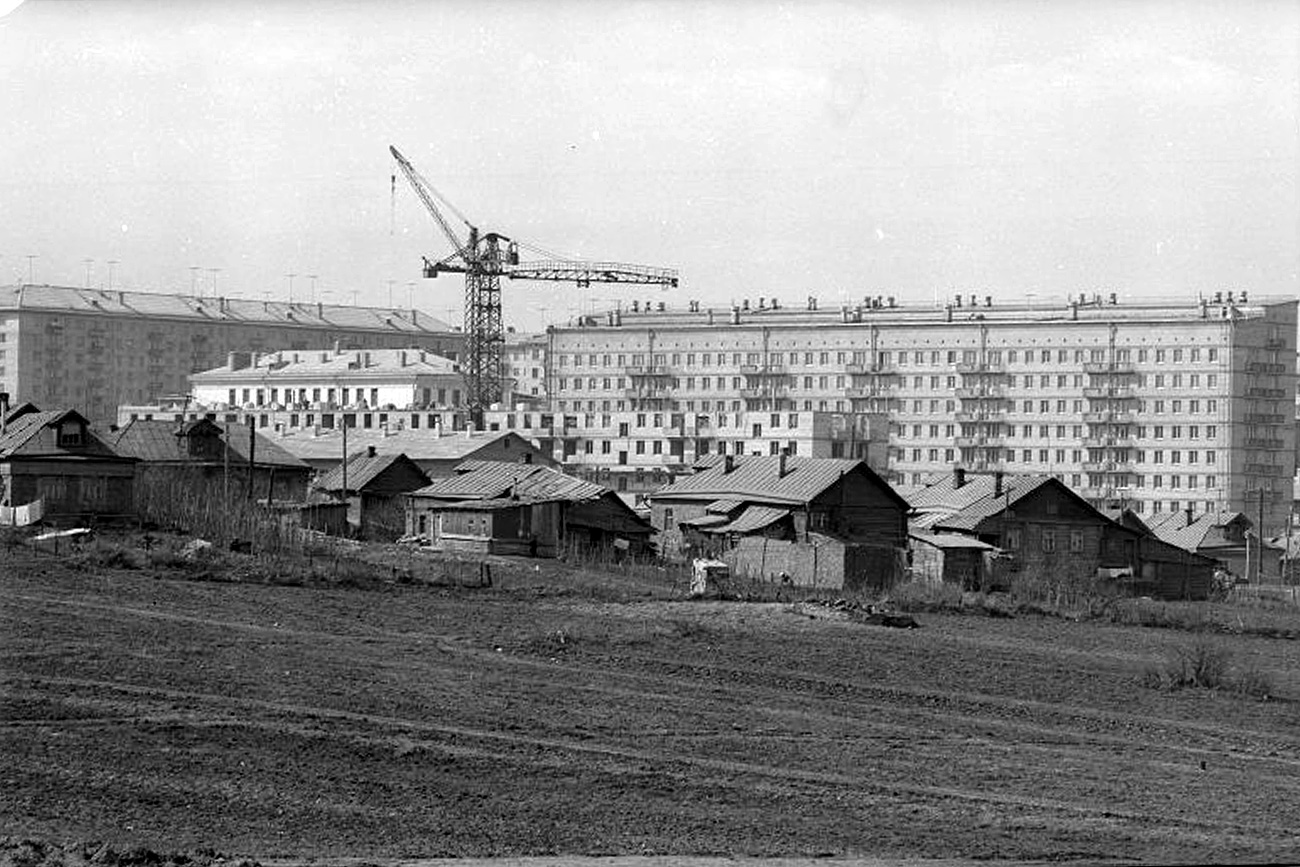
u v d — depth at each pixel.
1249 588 159.62
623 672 78.88
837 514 141.25
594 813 52.03
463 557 126.88
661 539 145.38
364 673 72.94
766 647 89.25
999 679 84.06
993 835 51.91
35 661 69.62
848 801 55.56
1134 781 62.09
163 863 43.09
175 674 69.25
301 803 51.34
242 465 149.38
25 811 48.56
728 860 46.78
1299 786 63.22
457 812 51.34
